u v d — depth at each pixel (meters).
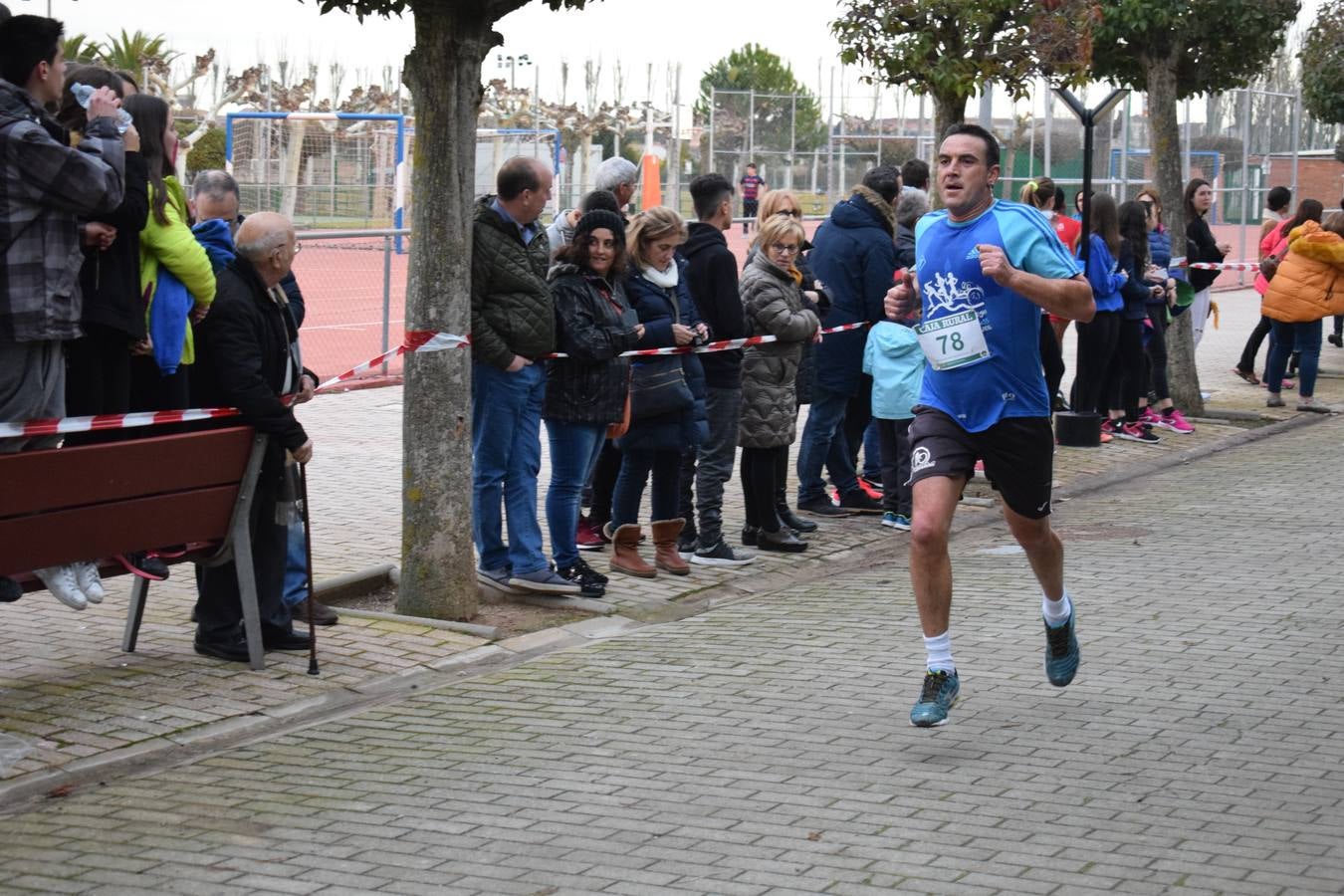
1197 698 6.17
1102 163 25.47
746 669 6.70
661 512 8.52
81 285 6.04
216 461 6.30
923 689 5.68
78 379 6.24
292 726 6.02
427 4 6.99
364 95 47.91
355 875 4.51
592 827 4.88
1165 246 13.87
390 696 6.43
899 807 5.02
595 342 7.64
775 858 4.61
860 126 37.53
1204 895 4.32
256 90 44.25
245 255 6.45
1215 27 14.40
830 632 7.32
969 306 5.59
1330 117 21.53
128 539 6.02
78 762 5.52
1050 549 5.91
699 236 8.52
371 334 19.12
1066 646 6.06
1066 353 19.31
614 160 9.22
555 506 8.01
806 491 10.20
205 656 6.80
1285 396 16.14
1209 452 13.05
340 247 16.52
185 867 4.57
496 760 5.55
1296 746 5.60
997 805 5.03
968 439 5.69
